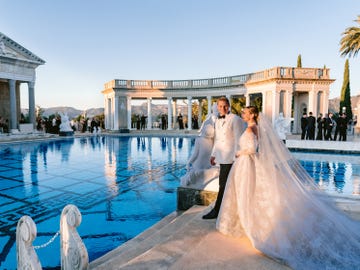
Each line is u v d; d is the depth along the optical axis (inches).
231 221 120.7
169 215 182.7
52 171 365.1
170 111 1157.7
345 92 1194.6
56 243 153.7
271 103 838.5
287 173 125.3
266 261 96.3
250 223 113.0
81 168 387.9
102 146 681.0
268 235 107.5
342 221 123.9
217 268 90.2
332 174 328.5
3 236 162.2
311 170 354.3
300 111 902.4
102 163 432.1
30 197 242.8
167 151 580.7
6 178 321.4
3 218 191.5
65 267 102.3
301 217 116.7
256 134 126.9
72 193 256.2
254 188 120.5
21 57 938.7
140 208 212.7
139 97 1167.0
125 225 179.2
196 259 96.5
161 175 339.0
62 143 759.7
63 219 101.4
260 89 885.8
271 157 124.1
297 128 909.2
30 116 1001.5
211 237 117.5
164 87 1143.0
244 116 132.6
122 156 508.7
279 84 809.5
